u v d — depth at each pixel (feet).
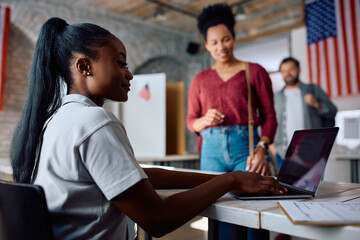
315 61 14.66
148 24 18.51
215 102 4.89
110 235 2.13
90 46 2.29
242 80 4.82
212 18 5.01
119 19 17.25
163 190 2.91
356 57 13.42
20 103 13.55
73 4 15.51
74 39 2.31
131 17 17.67
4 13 12.85
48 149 2.07
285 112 12.62
